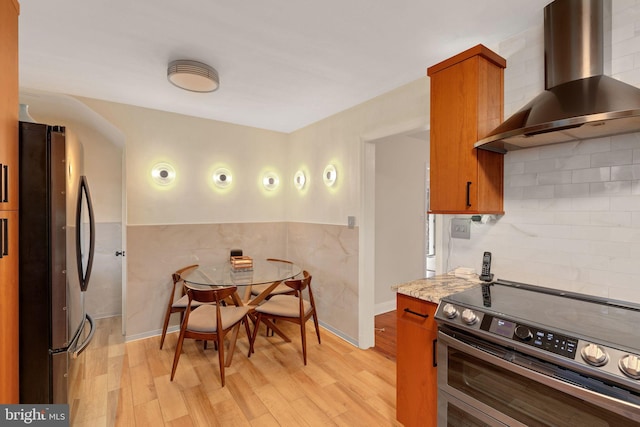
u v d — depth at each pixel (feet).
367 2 5.19
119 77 8.14
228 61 7.27
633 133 4.82
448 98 6.19
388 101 9.10
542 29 5.85
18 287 4.64
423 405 5.64
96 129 11.63
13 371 4.42
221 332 7.75
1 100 3.88
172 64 7.23
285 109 10.73
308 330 11.41
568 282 5.52
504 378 4.36
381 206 13.20
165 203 11.06
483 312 4.63
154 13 5.46
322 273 11.71
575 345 3.65
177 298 11.11
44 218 4.91
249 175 12.96
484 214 6.49
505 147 5.92
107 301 12.21
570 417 3.73
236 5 5.26
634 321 4.17
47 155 4.93
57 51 6.77
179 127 11.29
